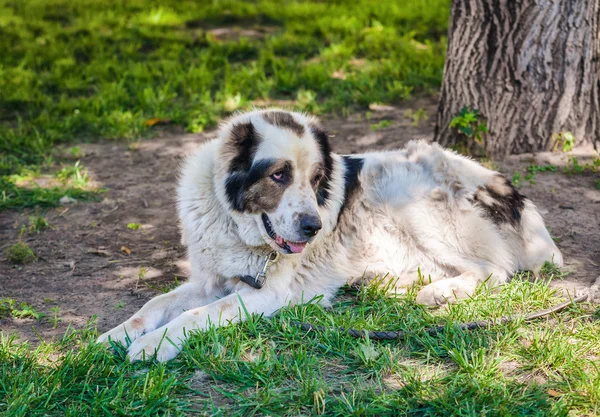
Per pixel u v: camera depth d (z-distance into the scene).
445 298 4.63
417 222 5.12
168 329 4.14
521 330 4.25
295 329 4.25
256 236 4.49
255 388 3.72
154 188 7.21
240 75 10.42
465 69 7.14
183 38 12.74
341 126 8.70
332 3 15.30
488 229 5.06
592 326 4.21
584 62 7.02
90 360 3.87
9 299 4.83
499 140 7.18
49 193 6.84
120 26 13.59
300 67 10.90
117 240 6.04
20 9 15.11
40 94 9.80
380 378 3.78
